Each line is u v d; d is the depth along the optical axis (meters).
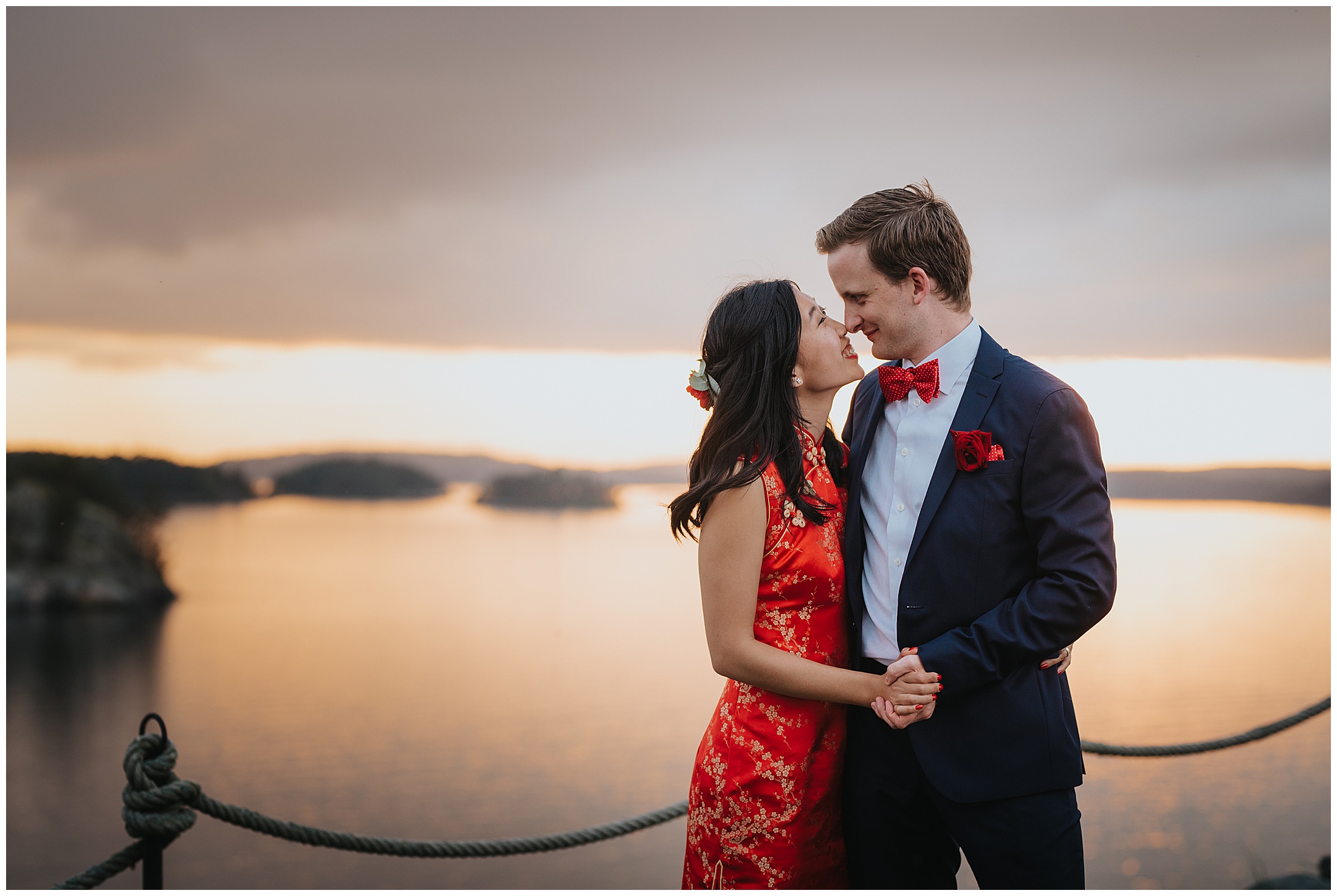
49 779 56.56
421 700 75.44
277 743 64.31
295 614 103.06
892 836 1.98
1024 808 1.82
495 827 51.16
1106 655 76.31
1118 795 49.47
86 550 89.81
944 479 1.83
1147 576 100.50
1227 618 86.25
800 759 1.92
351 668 84.19
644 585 125.94
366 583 123.06
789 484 1.89
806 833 1.95
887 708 1.79
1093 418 1.79
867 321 1.92
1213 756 55.16
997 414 1.81
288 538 150.25
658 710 72.69
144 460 141.12
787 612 1.91
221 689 75.06
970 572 1.80
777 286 1.97
